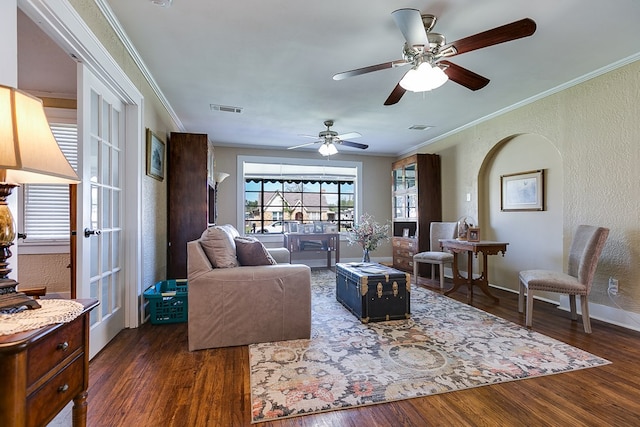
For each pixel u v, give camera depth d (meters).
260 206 6.35
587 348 2.31
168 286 3.23
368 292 2.90
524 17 2.15
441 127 4.88
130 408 1.59
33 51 2.52
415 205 5.50
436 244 4.96
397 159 6.90
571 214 3.25
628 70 2.74
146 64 2.81
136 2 2.00
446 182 5.31
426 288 4.34
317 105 3.87
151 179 3.17
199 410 1.58
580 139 3.14
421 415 1.55
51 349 0.98
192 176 3.86
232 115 4.24
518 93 3.51
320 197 6.66
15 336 0.85
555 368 2.01
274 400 1.66
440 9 2.06
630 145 2.74
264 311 2.41
